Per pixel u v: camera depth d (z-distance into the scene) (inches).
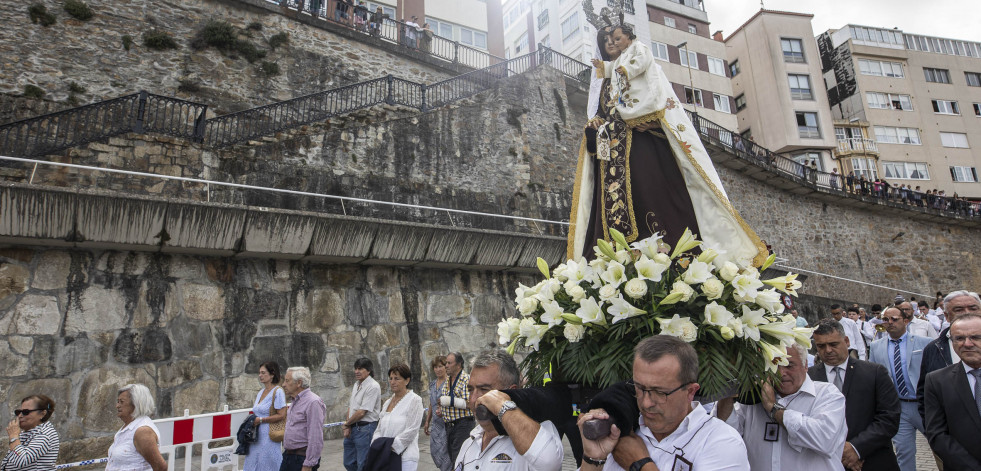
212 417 268.2
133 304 335.6
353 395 247.9
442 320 446.0
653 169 132.2
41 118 389.4
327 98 615.5
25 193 289.7
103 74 506.6
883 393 150.3
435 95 671.1
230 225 347.6
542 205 619.5
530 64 788.6
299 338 382.0
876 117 1594.5
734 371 95.9
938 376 148.0
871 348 240.5
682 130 130.3
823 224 1052.5
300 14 631.8
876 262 1093.1
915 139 1601.9
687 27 1448.1
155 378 331.0
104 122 411.5
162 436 252.7
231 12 594.6
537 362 110.6
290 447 221.3
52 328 311.4
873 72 1651.1
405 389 226.1
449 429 212.4
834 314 403.9
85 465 300.8
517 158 617.6
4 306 303.0
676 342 81.7
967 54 1768.0
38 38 484.7
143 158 406.0
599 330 100.9
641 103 130.5
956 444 139.6
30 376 300.2
